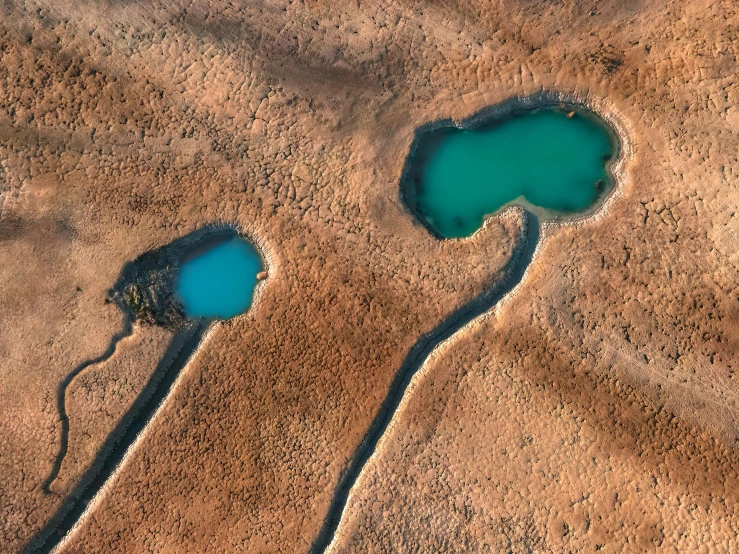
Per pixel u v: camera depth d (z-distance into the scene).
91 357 6.25
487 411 5.95
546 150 6.31
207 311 6.37
